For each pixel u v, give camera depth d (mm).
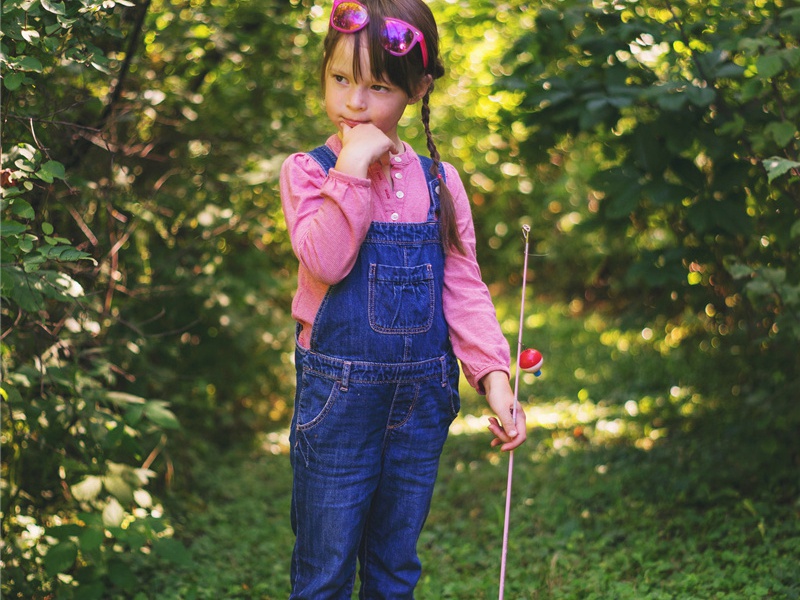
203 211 4324
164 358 4801
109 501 2908
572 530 3725
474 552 3611
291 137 4672
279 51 4680
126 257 3883
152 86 3852
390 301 1902
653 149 3377
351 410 1901
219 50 4309
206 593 3143
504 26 4684
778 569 3066
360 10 1842
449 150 7676
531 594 3074
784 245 3443
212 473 4719
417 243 1955
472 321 2023
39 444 2988
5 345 2727
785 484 3881
